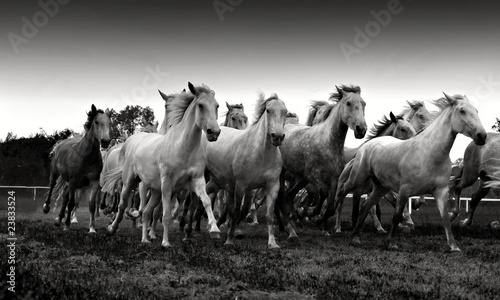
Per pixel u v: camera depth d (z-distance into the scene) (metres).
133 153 11.02
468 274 7.35
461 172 14.12
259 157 9.90
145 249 9.17
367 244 10.66
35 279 5.97
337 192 12.16
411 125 12.73
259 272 7.17
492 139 13.05
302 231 13.29
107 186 11.93
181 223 12.73
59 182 14.60
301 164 12.14
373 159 10.66
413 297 5.96
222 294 5.99
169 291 6.15
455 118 9.09
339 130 11.48
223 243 10.61
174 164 9.51
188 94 9.90
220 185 11.48
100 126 12.62
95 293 5.70
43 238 10.52
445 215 9.41
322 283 6.58
